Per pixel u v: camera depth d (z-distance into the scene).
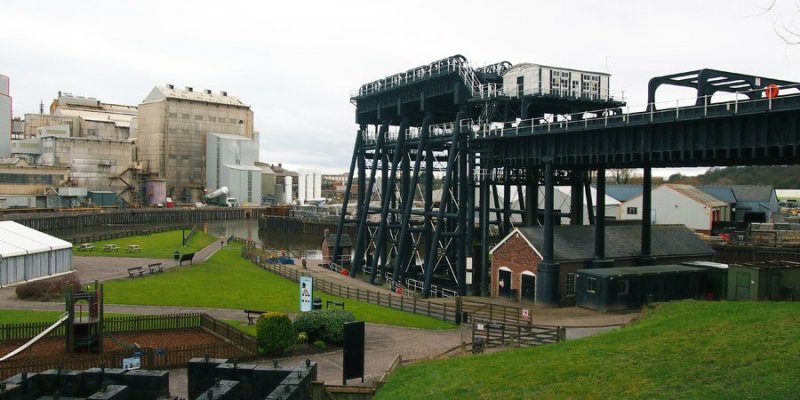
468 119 64.00
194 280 61.62
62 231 140.00
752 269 43.94
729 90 47.91
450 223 73.56
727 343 23.19
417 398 22.95
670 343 24.67
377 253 74.56
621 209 113.00
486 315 46.75
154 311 45.38
